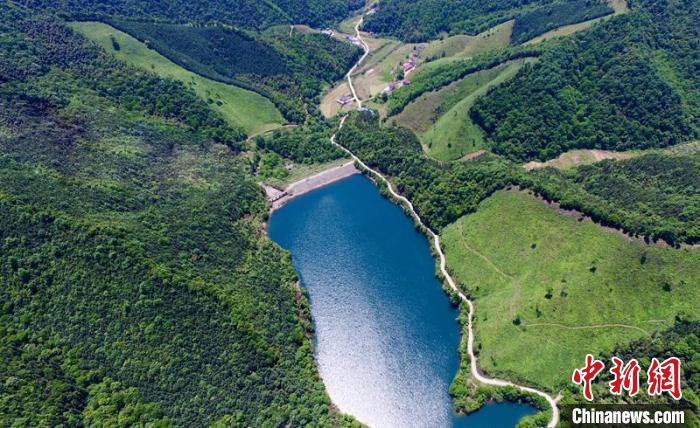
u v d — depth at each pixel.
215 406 165.00
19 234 177.25
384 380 186.38
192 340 175.38
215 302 186.38
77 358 164.75
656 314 180.38
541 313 190.38
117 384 162.25
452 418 174.50
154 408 159.00
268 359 179.88
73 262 177.50
